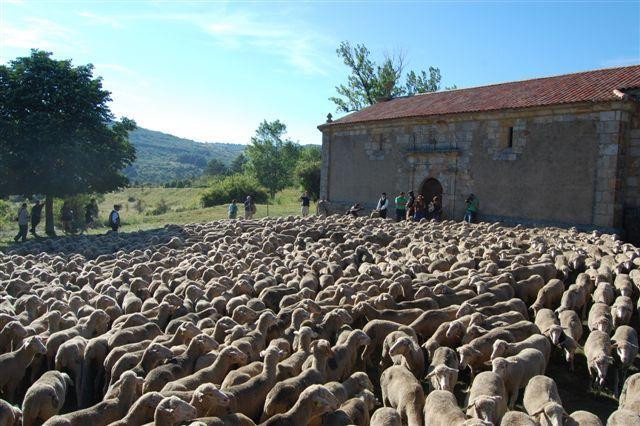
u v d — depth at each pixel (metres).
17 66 35.97
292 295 14.28
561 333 11.54
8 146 34.78
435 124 34.66
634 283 15.74
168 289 15.61
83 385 10.70
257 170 94.62
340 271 17.67
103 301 13.84
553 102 28.55
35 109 35.56
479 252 20.48
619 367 11.45
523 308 13.72
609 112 26.75
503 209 31.20
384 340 11.70
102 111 37.88
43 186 35.16
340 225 28.31
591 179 27.48
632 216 26.91
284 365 10.09
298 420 8.02
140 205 76.75
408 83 67.88
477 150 32.47
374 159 38.81
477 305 13.85
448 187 33.88
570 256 19.03
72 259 20.17
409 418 8.55
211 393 8.08
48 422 7.81
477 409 7.79
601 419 9.75
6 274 17.56
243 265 18.41
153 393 8.09
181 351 10.76
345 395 9.09
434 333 12.08
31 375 11.05
